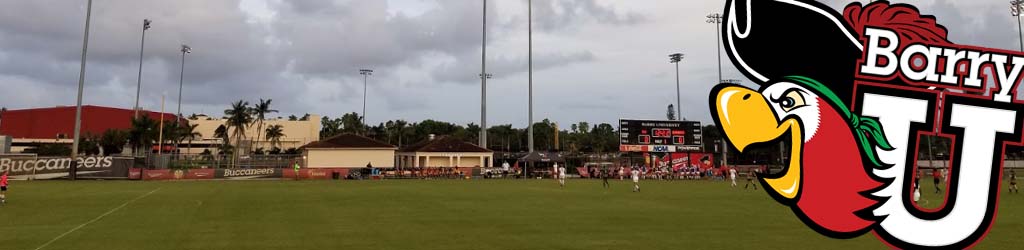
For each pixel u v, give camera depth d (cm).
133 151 9206
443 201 2384
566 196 2747
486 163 6650
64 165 4425
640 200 2492
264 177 4984
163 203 2231
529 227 1519
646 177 5847
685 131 6081
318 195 2736
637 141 5934
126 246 1193
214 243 1237
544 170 6044
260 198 2519
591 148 13275
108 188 3309
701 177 5819
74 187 3391
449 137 6788
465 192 3031
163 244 1221
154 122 9081
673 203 2328
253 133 14712
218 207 2064
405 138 13850
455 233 1401
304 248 1177
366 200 2422
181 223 1581
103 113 13862
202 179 4781
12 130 12888
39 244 1216
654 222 1638
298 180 4791
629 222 1636
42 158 4366
